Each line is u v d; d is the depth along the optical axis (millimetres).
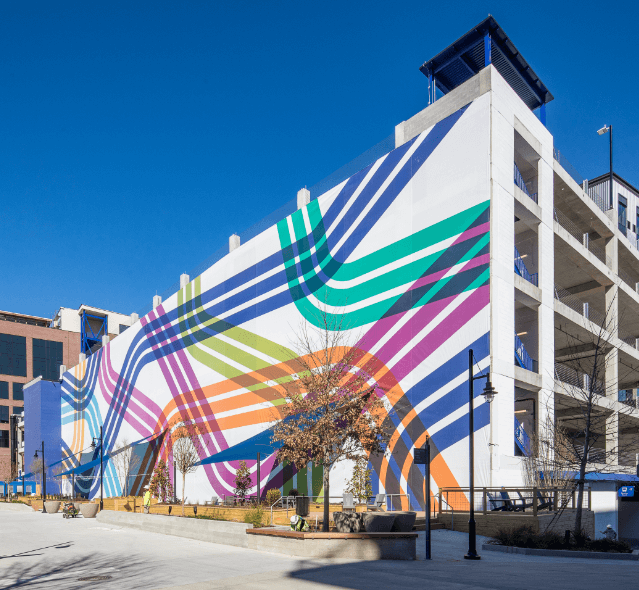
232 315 39375
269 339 35562
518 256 28125
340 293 30672
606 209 41156
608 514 27672
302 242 34000
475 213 24719
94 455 60438
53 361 106562
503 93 26000
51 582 13492
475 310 23875
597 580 11656
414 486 24875
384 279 28234
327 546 16156
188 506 29906
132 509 37719
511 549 17562
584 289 37906
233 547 20047
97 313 90250
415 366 25828
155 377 48719
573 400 29953
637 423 40531
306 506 24156
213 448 39375
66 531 28844
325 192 33031
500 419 22703
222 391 39375
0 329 101062
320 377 19141
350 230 30781
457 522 21562
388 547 15688
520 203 26219
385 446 26266
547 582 11469
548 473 23406
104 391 60219
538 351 26984
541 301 27094
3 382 99438
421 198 27188
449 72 31375
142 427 50125
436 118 28078
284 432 19234
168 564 15758
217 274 41719
